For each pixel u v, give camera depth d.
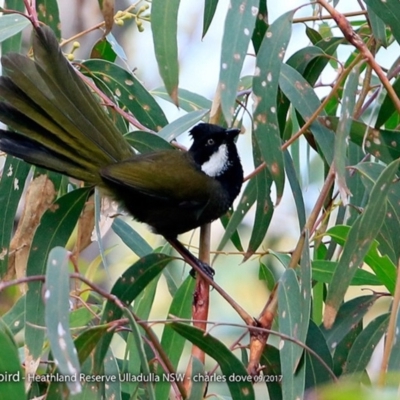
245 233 13.02
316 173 11.91
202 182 7.89
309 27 8.50
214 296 12.88
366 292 12.03
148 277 6.87
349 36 6.42
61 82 7.11
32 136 7.03
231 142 8.17
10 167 7.68
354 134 7.21
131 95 8.16
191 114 7.96
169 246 8.36
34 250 6.76
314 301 7.95
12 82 6.80
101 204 7.97
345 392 2.92
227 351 6.01
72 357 4.48
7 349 5.22
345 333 7.25
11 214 7.62
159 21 6.35
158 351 5.52
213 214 8.11
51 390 5.70
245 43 6.04
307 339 6.68
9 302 9.69
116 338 10.68
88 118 7.38
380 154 7.15
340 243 7.20
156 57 6.31
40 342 6.45
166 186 7.77
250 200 7.73
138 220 8.16
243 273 13.01
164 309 12.71
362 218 6.23
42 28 6.85
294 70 7.42
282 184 6.43
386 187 6.25
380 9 6.78
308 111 7.27
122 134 8.07
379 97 8.19
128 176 7.51
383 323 7.16
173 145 8.61
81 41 12.85
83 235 8.09
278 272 11.65
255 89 6.48
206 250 7.26
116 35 13.83
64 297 4.69
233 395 6.14
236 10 6.09
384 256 6.95
